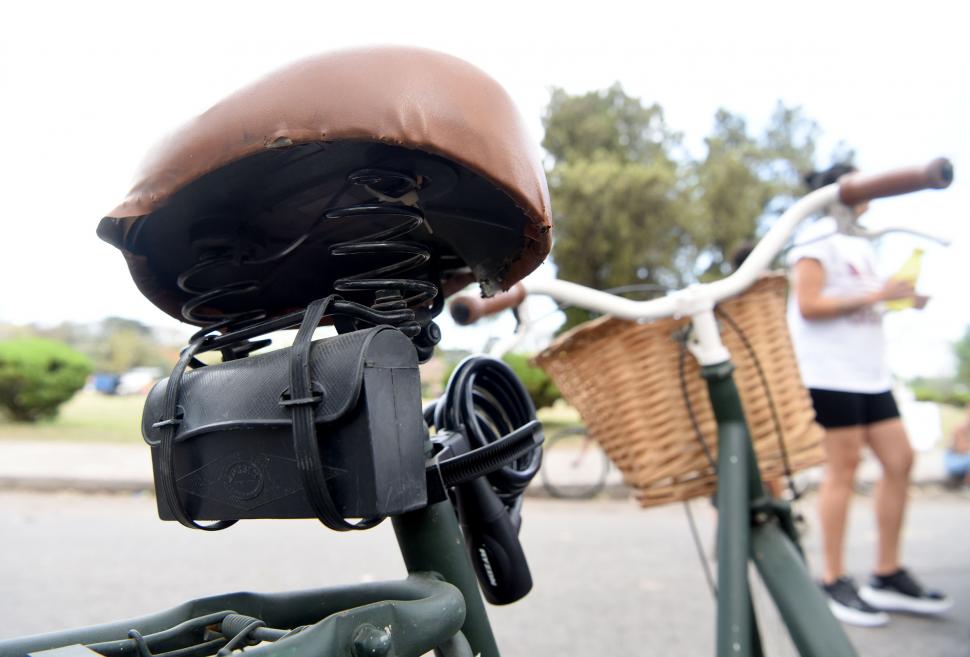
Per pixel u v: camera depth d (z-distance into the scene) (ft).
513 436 2.80
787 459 4.97
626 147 78.89
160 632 2.53
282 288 3.16
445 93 2.27
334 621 2.22
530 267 2.89
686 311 4.61
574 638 10.34
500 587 3.22
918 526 18.45
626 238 69.92
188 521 2.47
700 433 4.74
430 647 2.50
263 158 2.49
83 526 17.69
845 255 10.28
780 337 5.13
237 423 2.29
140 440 34.65
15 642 2.30
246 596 2.73
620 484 23.49
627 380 4.84
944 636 10.24
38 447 31.37
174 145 2.31
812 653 3.93
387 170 2.44
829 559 10.98
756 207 79.30
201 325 3.12
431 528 2.90
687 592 12.46
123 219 2.55
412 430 2.23
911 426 20.06
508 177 2.35
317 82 2.19
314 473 2.10
